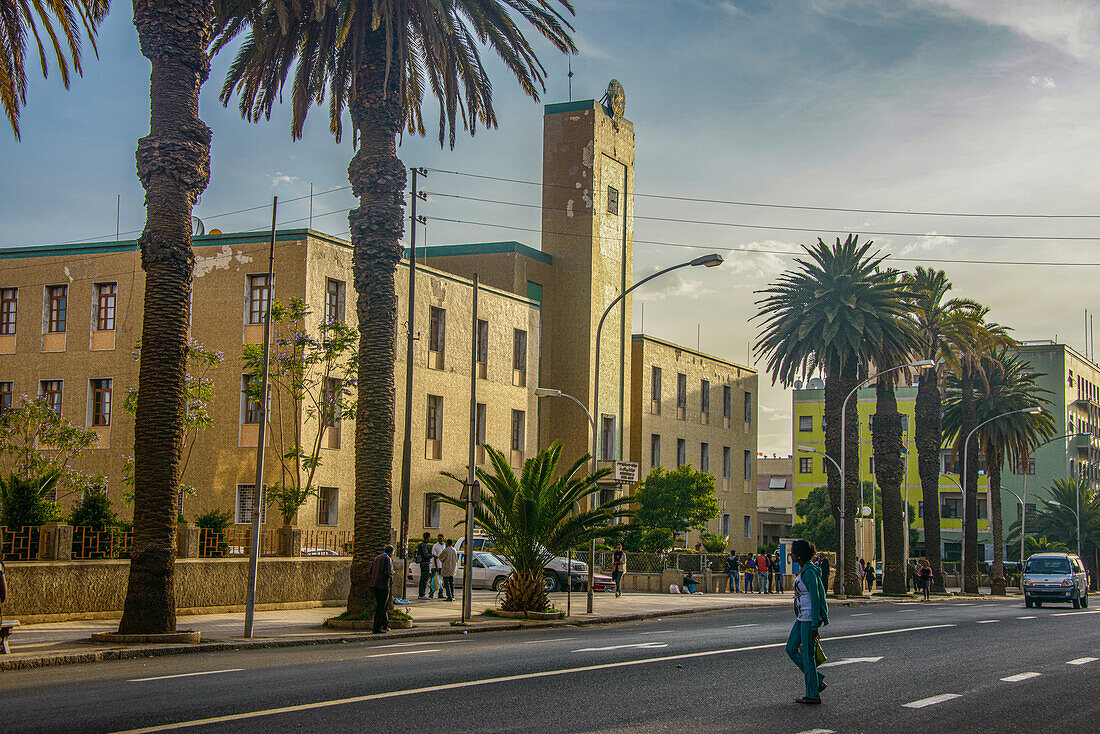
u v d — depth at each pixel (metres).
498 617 26.42
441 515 45.34
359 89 24.02
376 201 23.80
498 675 13.42
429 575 33.69
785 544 52.09
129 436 40.84
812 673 11.66
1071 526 84.25
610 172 58.16
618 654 16.67
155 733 8.94
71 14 20.09
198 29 19.80
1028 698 12.48
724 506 72.56
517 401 51.09
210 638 19.36
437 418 46.12
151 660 16.22
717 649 17.81
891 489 50.28
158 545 18.58
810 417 110.00
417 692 11.68
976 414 63.88
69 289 42.47
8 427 36.53
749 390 77.81
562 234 56.72
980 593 67.38
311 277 39.38
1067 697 12.65
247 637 19.59
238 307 39.91
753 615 31.95
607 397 56.97
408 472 36.03
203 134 19.81
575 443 55.03
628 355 59.12
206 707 10.44
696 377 69.88
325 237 40.28
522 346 52.03
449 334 46.94
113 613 23.06
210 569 25.42
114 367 41.31
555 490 27.14
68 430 35.47
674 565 48.44
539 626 25.31
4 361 43.00
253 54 25.19
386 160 23.95
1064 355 97.44
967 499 63.72
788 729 9.98
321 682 12.55
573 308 56.06
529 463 27.25
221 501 39.12
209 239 40.66
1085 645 20.06
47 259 42.88
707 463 70.56
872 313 46.41
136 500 18.72
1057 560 41.88
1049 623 27.45
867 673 14.67
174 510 18.97
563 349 56.03
